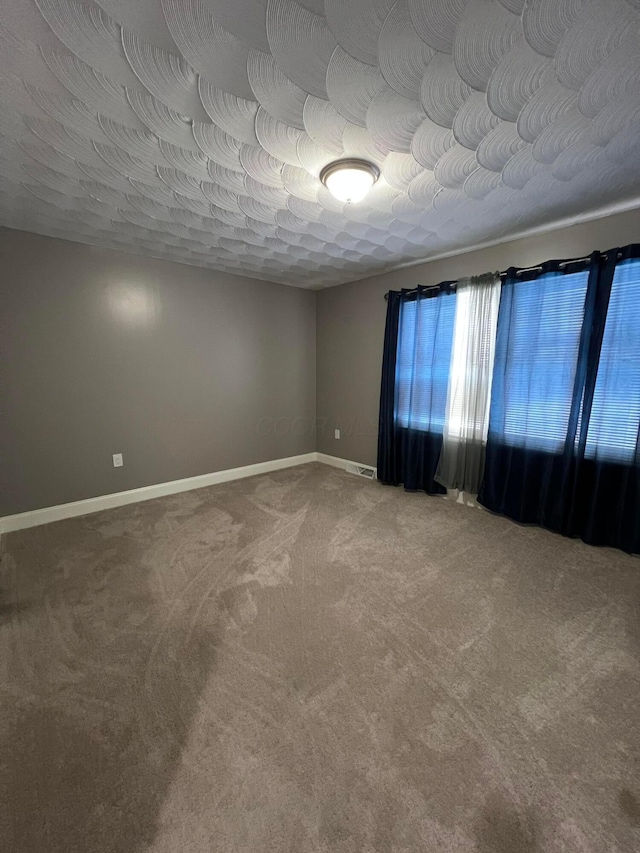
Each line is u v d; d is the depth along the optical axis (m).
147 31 1.04
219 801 1.04
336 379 4.47
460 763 1.14
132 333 3.23
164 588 2.05
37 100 1.30
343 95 1.29
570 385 2.53
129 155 1.66
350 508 3.22
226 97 1.30
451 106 1.35
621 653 1.59
